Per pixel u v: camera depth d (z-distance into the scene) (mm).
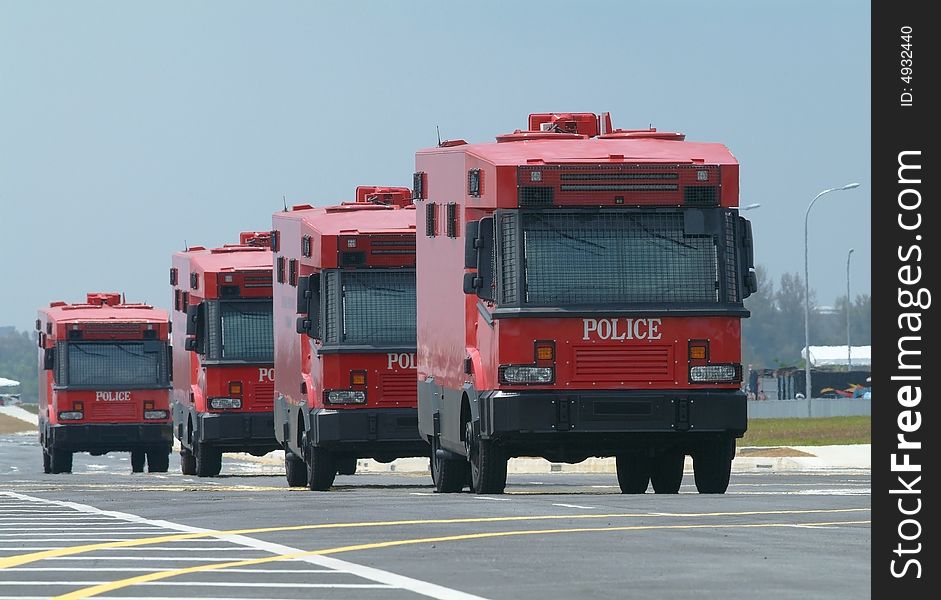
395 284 50375
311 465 51812
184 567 24047
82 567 24281
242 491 47969
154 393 79938
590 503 35781
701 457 41625
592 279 39406
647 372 39438
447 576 22344
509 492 46406
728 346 39656
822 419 130500
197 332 66062
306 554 25469
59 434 79062
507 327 39219
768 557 24297
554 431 39125
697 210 39719
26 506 38375
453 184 43062
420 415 47594
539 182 39344
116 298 85312
